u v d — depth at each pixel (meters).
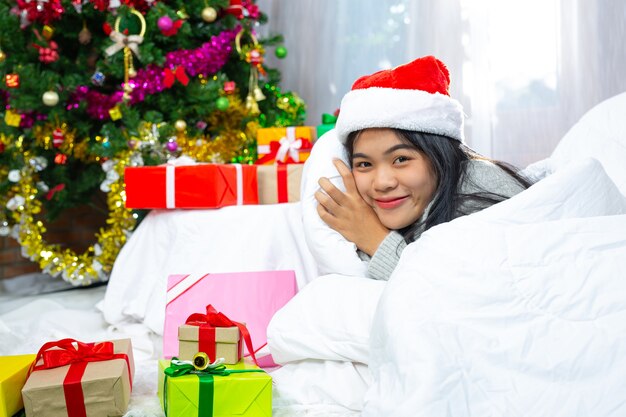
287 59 3.40
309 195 1.73
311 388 1.45
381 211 1.62
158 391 1.47
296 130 2.47
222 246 2.08
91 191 3.03
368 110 1.55
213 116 2.94
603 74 2.52
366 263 1.65
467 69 2.77
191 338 1.45
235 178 2.19
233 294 1.90
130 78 2.67
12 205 2.64
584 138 1.96
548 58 2.64
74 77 2.70
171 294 1.89
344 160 1.77
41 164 2.72
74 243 3.55
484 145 2.70
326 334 1.46
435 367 1.08
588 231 1.24
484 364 1.11
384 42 3.11
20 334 2.12
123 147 2.60
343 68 3.24
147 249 2.22
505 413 1.07
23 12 2.69
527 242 1.23
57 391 1.30
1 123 2.65
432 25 2.88
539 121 2.65
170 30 2.68
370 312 1.43
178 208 2.15
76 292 2.86
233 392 1.31
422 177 1.57
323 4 3.29
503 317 1.15
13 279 3.27
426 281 1.21
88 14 2.76
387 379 1.12
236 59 3.05
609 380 1.08
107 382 1.32
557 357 1.11
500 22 2.70
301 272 2.05
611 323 1.13
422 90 1.56
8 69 2.66
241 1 2.92
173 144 2.64
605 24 2.51
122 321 2.19
